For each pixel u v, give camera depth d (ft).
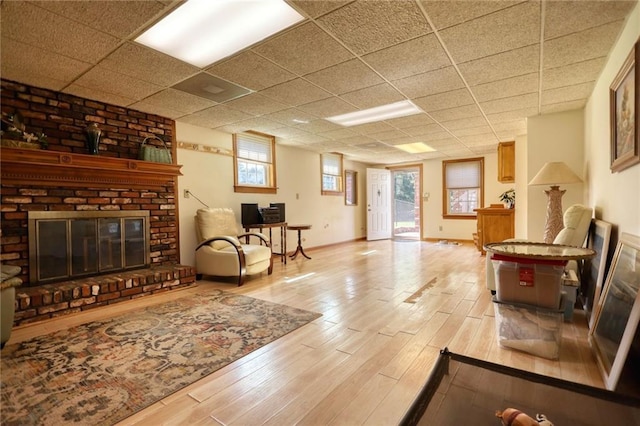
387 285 12.47
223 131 15.92
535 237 13.50
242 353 6.94
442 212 25.96
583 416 3.48
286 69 8.96
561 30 7.06
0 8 6.03
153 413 5.00
